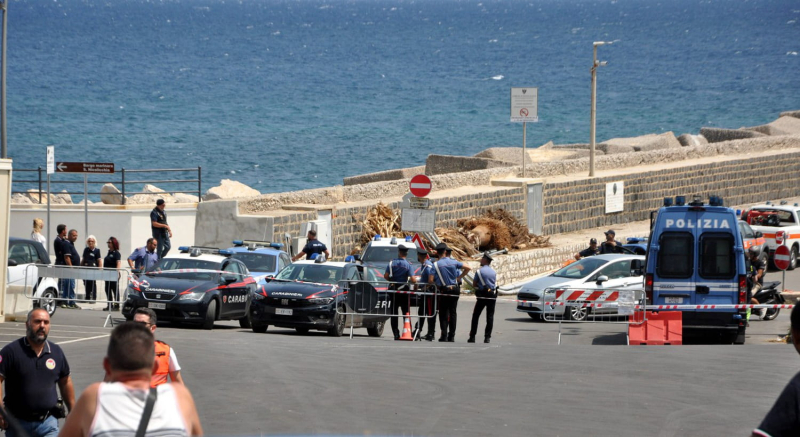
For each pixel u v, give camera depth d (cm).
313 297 3494
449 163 7775
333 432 1802
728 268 3388
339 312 3522
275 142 15475
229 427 1830
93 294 4062
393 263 3550
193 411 845
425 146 15638
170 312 3516
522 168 6875
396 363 2659
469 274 5219
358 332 3928
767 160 8100
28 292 3625
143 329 854
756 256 4262
